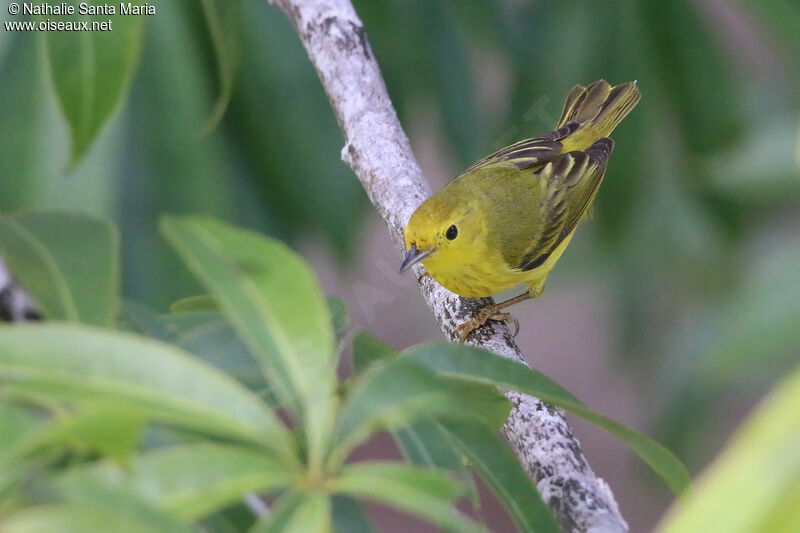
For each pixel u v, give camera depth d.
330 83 7.62
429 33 9.52
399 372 2.49
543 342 18.75
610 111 9.68
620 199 10.45
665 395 10.56
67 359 2.32
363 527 2.72
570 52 9.86
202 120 8.69
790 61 8.51
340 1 7.84
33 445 2.13
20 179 7.93
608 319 12.69
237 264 2.56
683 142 10.01
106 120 4.02
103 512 1.97
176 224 2.55
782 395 1.56
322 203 9.32
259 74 9.09
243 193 9.08
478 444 3.03
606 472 16.52
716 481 1.55
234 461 2.26
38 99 7.90
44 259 2.93
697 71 9.73
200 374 2.35
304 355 2.49
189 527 2.02
